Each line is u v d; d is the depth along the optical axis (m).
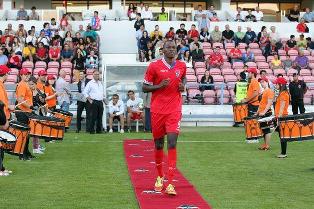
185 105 30.97
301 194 12.64
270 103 20.36
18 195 12.49
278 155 18.92
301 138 16.45
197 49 35.91
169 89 12.61
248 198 12.19
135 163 17.02
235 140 23.59
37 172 15.47
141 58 36.22
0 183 13.88
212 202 11.74
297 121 16.45
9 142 14.42
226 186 13.50
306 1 48.28
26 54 34.62
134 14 41.09
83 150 20.17
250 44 38.34
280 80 19.64
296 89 30.06
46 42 36.06
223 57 36.59
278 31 41.66
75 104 29.48
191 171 15.67
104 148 20.72
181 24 38.25
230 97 31.98
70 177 14.70
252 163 17.27
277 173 15.40
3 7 44.94
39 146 19.62
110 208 11.27
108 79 28.95
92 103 26.52
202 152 19.83
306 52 38.03
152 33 37.06
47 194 12.60
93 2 47.41
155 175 14.88
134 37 39.53
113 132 27.22
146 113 27.11
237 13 42.88
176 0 48.00
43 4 46.97
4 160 17.66
